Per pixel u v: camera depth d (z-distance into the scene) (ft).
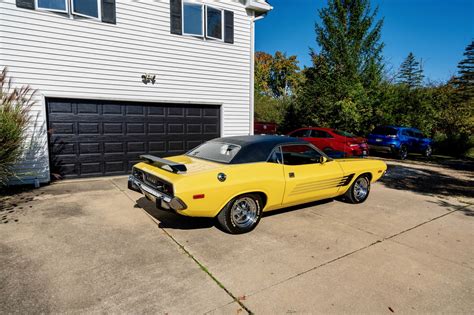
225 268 10.84
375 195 22.24
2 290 9.24
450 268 11.17
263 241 13.24
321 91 56.39
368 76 57.26
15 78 21.98
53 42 23.07
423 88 57.93
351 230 14.80
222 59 31.48
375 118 52.44
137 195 20.40
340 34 56.65
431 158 49.39
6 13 21.36
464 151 53.67
